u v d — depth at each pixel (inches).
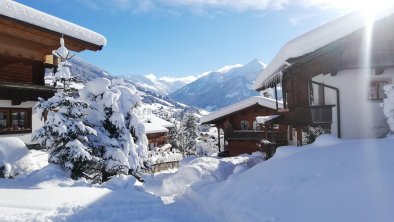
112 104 534.3
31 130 615.5
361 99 557.9
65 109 438.0
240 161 792.3
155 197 329.1
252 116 1302.9
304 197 236.7
